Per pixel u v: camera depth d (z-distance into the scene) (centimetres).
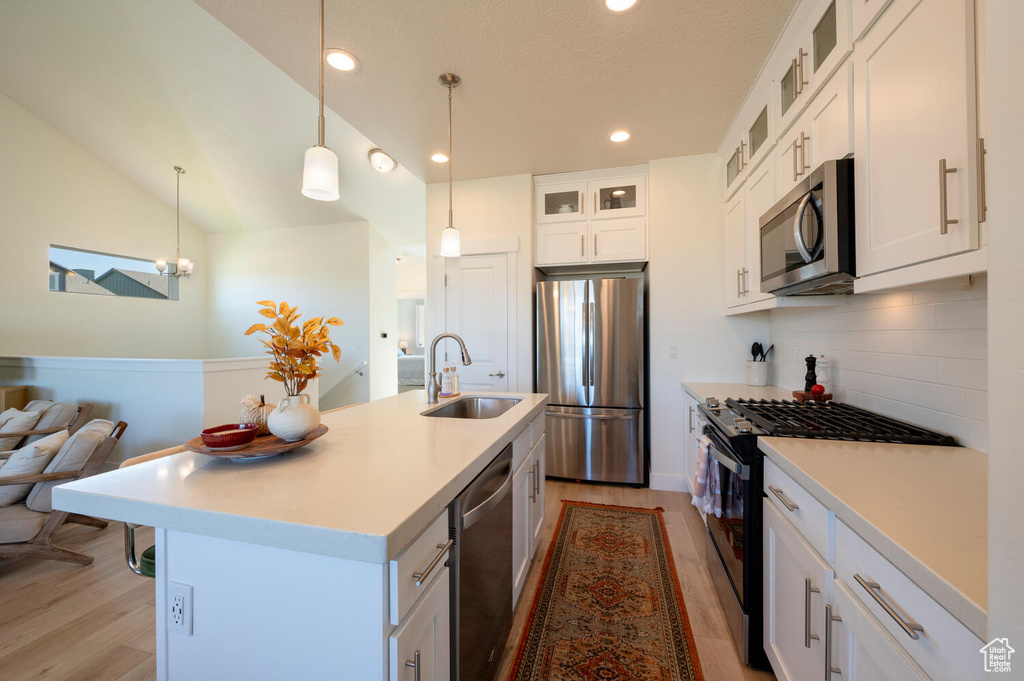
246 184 504
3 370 379
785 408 188
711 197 312
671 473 321
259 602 83
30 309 435
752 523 145
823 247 138
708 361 314
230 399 342
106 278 504
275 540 76
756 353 296
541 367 343
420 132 276
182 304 590
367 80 219
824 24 154
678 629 168
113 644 163
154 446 333
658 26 181
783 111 192
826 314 221
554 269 393
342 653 78
